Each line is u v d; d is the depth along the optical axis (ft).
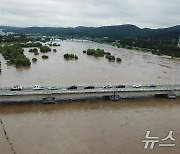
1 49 566.77
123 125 178.09
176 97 254.68
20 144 146.61
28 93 217.97
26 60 410.31
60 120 183.32
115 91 237.45
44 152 138.41
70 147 144.46
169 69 433.07
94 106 217.36
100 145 148.05
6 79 303.48
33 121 180.14
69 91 227.61
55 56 555.28
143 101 238.07
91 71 372.99
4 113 193.77
